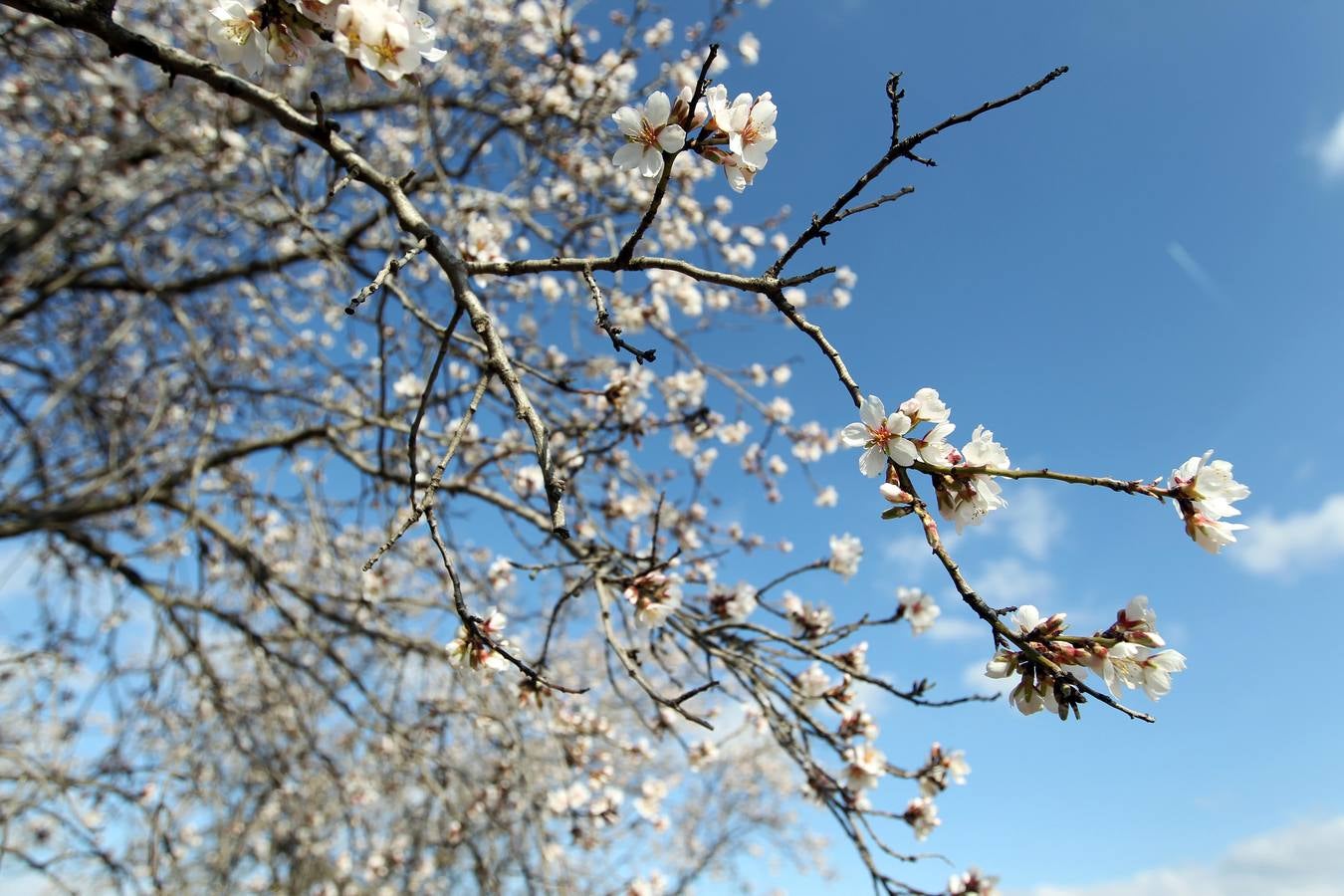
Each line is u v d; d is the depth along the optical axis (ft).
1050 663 4.68
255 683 19.30
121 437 18.69
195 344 15.21
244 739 18.02
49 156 17.11
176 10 18.72
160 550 15.57
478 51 17.47
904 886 8.80
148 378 19.67
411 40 5.60
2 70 17.49
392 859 19.35
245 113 18.42
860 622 9.70
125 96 16.67
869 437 5.40
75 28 6.53
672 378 15.71
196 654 15.87
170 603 15.65
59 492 16.40
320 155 15.56
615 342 5.77
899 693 8.46
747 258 17.97
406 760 16.24
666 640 10.05
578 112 14.44
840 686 10.55
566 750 12.32
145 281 16.02
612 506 14.85
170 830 14.40
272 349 22.38
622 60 14.32
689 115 5.58
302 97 16.96
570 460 10.73
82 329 19.47
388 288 10.03
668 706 6.90
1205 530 4.95
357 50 5.49
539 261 6.59
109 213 18.62
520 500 12.69
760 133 5.77
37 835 16.30
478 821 16.49
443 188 13.91
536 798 12.53
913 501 5.23
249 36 5.70
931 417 5.38
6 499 16.26
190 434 20.18
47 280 19.92
